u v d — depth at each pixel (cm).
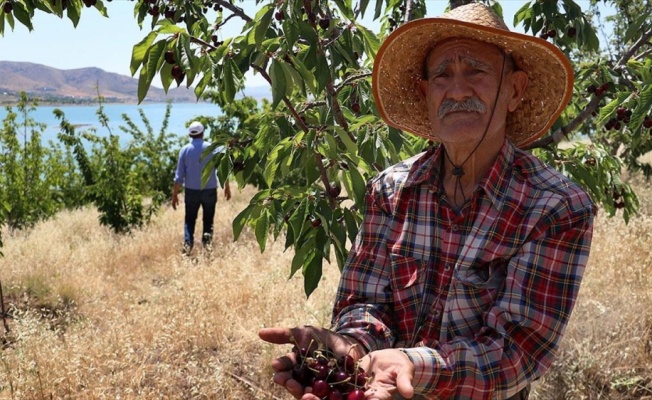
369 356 165
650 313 455
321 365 162
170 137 1592
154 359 484
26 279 709
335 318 208
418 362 162
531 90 214
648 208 797
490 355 169
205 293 581
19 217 1259
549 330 174
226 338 497
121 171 1088
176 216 1198
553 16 346
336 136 284
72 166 1567
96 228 1124
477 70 193
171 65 240
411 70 222
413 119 237
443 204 195
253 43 250
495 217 183
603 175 349
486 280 182
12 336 543
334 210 277
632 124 264
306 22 264
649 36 331
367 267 204
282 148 272
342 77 323
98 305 626
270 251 751
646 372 396
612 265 547
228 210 1147
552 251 176
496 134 193
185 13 344
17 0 302
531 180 186
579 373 387
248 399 432
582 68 345
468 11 199
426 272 193
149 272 789
